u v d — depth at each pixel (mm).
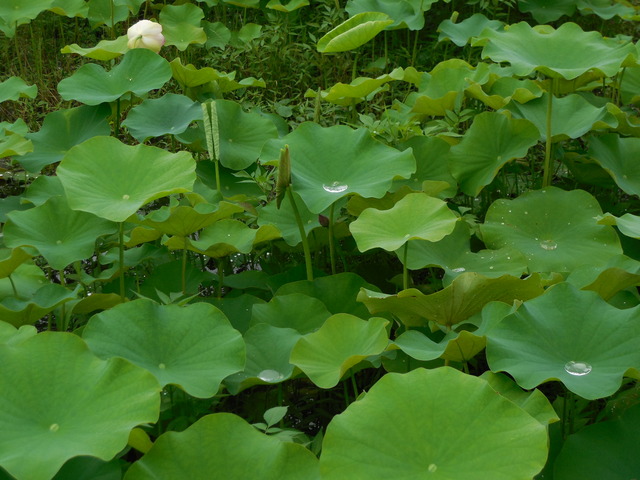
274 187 4043
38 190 3727
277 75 5832
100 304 3117
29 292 3205
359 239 2857
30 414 2047
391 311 2893
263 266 3879
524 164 4621
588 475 2234
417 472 1934
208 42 5984
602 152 3900
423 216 2887
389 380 2092
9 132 4156
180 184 2895
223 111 4211
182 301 2885
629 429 2299
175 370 2443
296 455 2049
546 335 2410
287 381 3184
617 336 2367
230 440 2084
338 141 3381
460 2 6598
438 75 4543
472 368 3254
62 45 6246
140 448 2209
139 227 3223
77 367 2160
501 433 1975
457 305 2773
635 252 3619
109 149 2990
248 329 2922
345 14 6285
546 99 4156
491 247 3482
